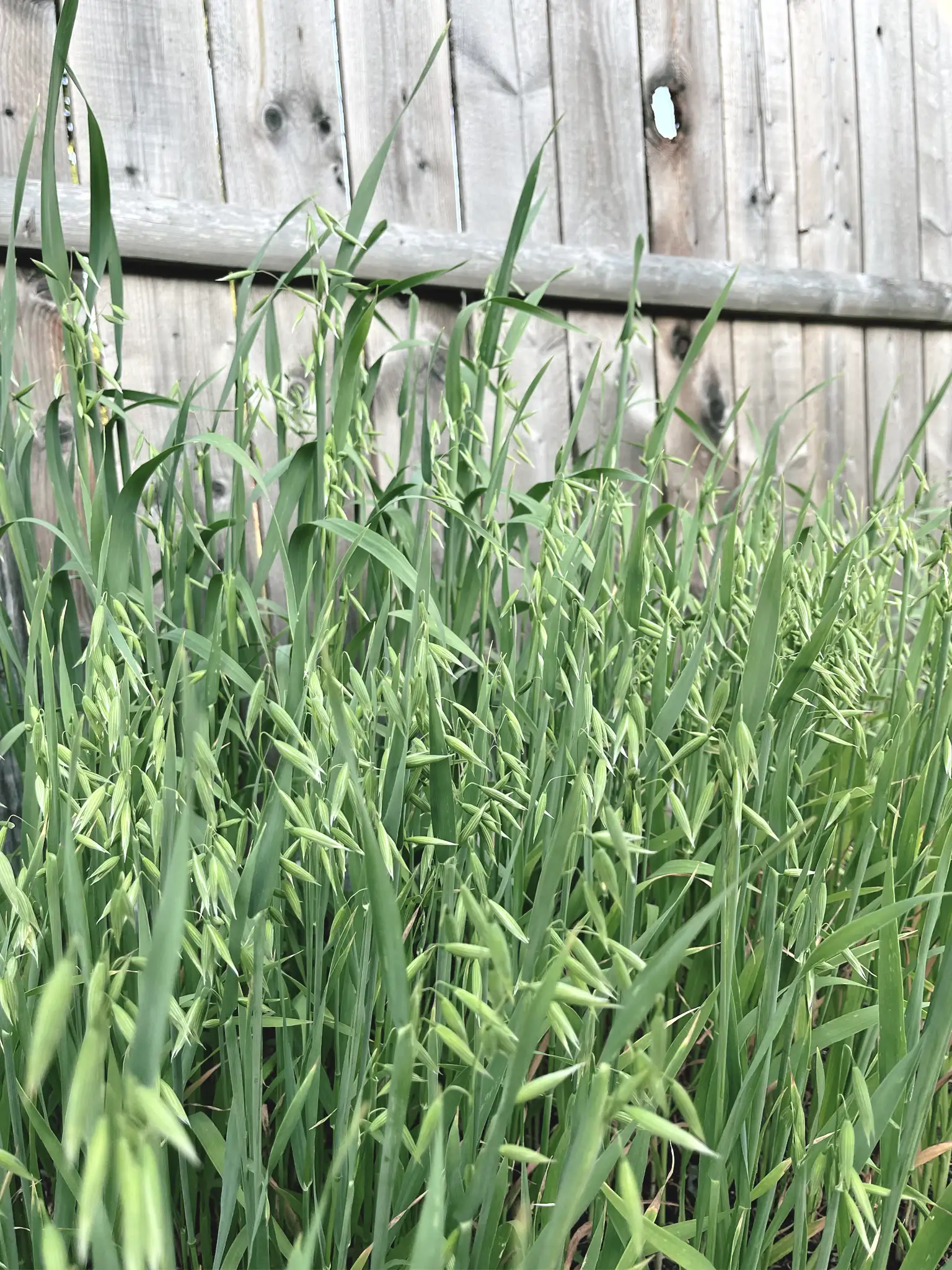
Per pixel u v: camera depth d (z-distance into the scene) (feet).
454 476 2.40
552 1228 0.85
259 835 1.46
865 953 1.71
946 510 2.78
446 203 3.64
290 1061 1.58
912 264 4.88
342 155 3.42
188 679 0.83
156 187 3.13
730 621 2.25
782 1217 1.74
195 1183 1.83
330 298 2.21
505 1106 0.92
